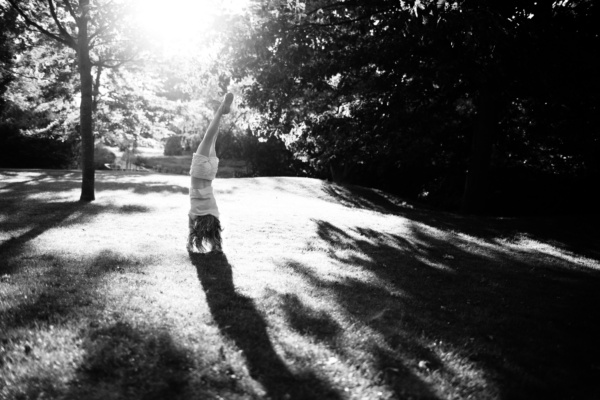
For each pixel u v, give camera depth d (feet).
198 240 21.09
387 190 89.92
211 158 21.21
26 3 41.83
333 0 47.06
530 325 15.72
